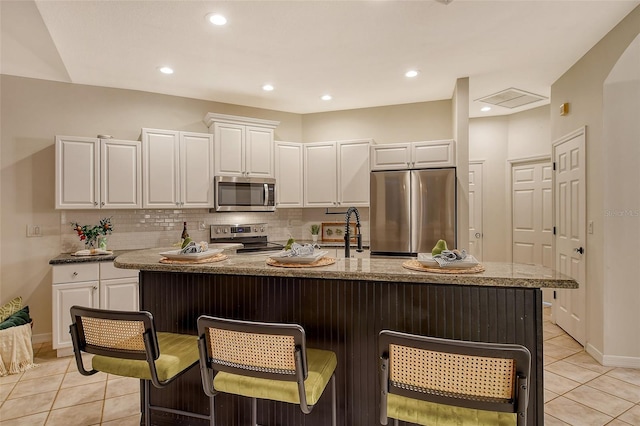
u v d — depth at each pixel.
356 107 4.74
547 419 2.18
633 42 2.51
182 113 4.25
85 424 2.15
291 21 2.61
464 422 1.17
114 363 1.62
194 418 2.05
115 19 2.56
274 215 4.83
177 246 2.93
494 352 1.02
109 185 3.55
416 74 3.63
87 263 3.20
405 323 1.71
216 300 2.00
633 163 2.81
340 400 1.81
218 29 2.71
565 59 3.29
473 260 1.67
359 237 2.33
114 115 3.90
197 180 3.97
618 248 2.87
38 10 2.44
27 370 2.89
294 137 4.96
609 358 2.91
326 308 1.83
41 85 3.61
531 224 4.85
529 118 4.83
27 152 3.53
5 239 3.44
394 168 4.11
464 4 2.42
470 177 5.20
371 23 2.65
